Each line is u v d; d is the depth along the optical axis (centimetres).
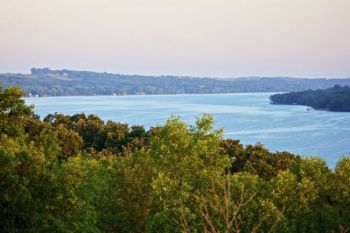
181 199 3381
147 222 3688
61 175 3127
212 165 3775
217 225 3011
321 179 4116
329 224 3722
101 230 3938
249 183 4125
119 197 4047
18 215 2892
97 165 4947
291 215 3819
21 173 2977
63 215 3122
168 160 3688
